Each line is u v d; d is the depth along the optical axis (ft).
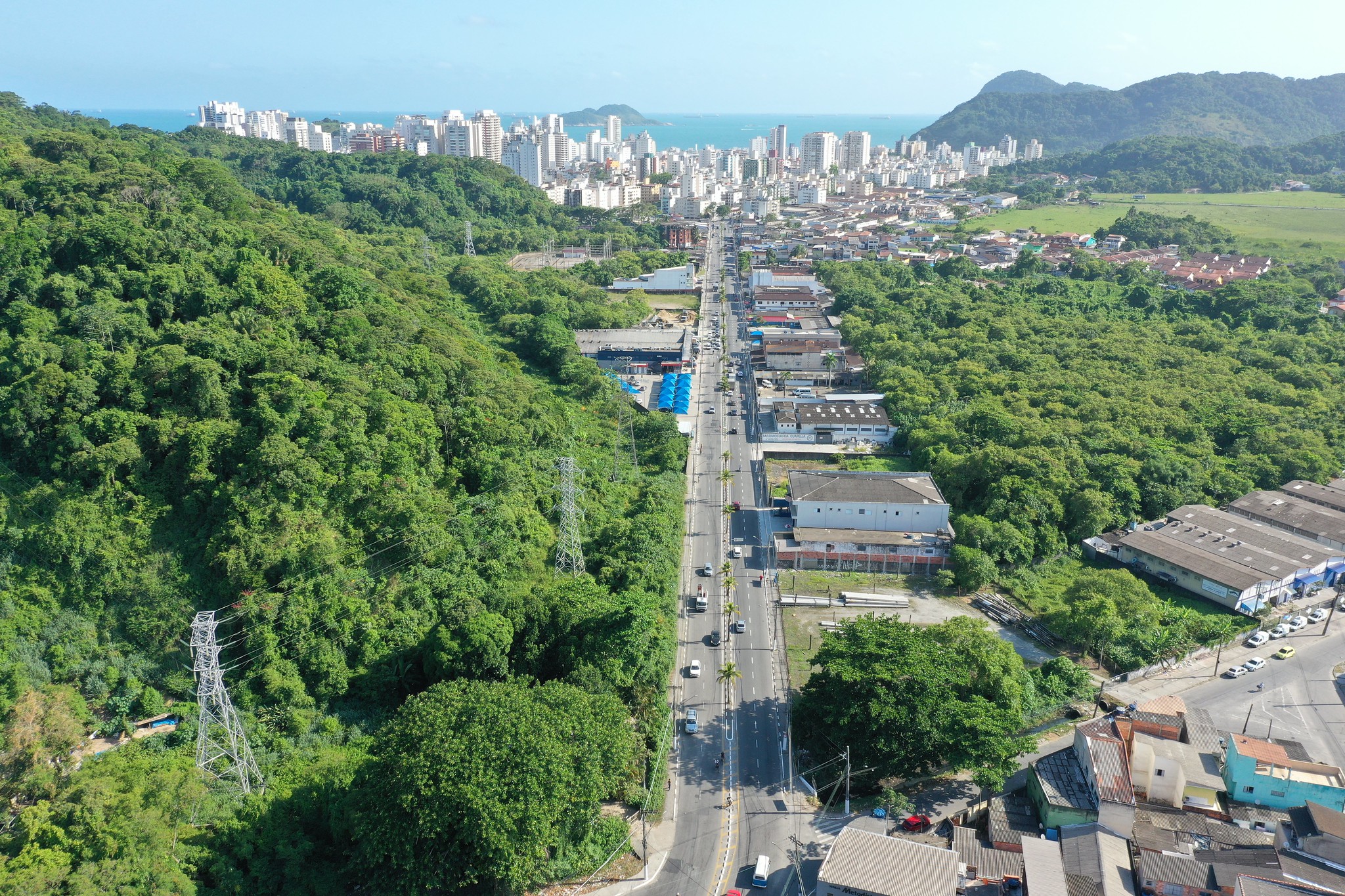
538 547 574.56
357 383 583.99
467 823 344.90
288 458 499.10
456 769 353.51
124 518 480.23
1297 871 351.46
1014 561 628.28
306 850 365.20
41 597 450.30
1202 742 430.61
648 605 500.33
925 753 414.82
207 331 565.94
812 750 445.78
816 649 540.93
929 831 401.90
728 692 502.38
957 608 590.55
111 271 617.62
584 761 378.94
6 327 562.25
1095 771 395.75
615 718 409.28
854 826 389.19
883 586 616.39
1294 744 426.51
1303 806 385.91
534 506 609.01
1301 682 510.99
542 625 488.85
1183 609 573.33
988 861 371.35
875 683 421.18
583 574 549.13
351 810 363.35
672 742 463.01
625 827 397.80
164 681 449.06
